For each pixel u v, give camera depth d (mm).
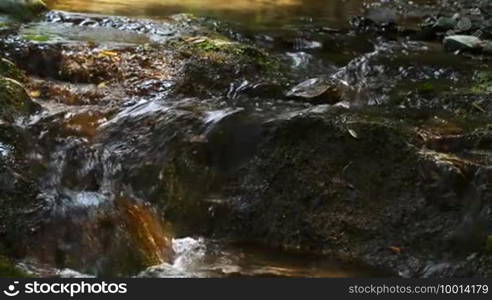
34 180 2344
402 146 2361
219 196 2438
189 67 2832
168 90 2723
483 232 2248
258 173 2432
